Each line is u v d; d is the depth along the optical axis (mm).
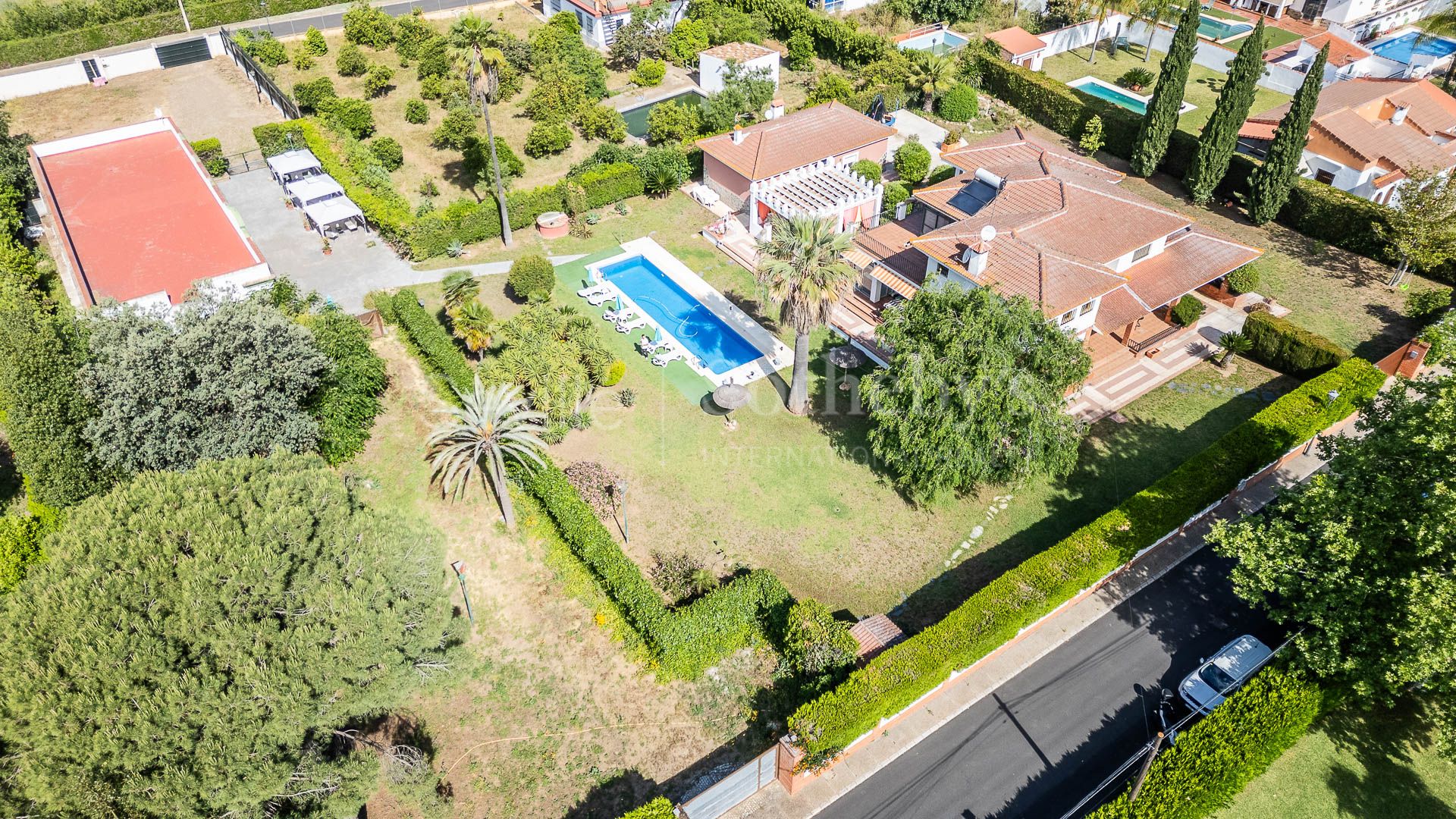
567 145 67188
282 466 29922
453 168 65750
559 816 28922
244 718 23531
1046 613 33312
